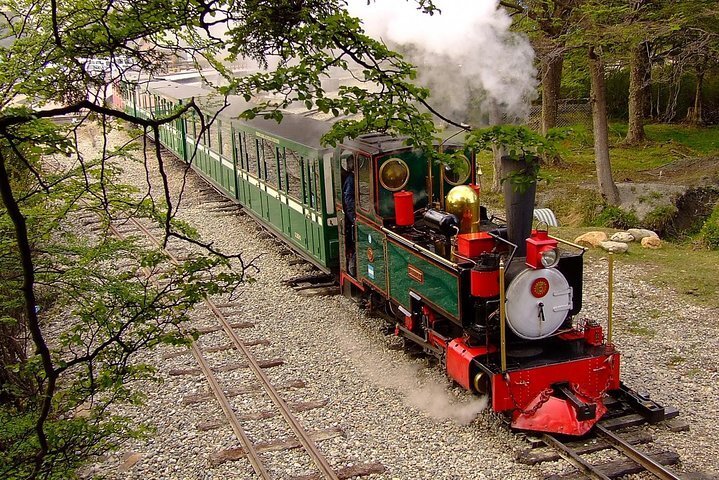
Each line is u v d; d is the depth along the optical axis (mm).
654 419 6531
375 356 8492
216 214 15508
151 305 4297
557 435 6348
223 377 8023
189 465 6289
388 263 8438
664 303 9859
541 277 6469
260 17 3996
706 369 7820
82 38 3730
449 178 8500
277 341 9031
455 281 6844
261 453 6371
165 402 7500
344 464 6129
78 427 4758
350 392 7586
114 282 5410
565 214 16156
